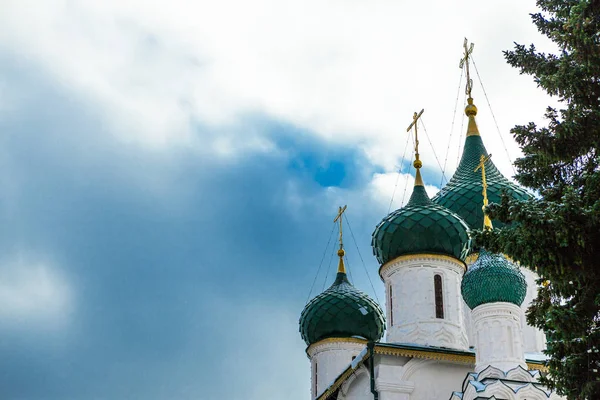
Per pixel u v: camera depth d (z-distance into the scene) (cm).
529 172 2159
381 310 4350
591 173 2000
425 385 3331
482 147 4659
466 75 4888
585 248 1858
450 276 3766
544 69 2153
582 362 1927
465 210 4281
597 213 1830
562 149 2036
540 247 1870
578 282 1972
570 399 1930
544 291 2172
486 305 3198
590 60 2006
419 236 3772
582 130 2006
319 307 4272
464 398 2991
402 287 3762
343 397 3575
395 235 3819
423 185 4038
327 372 4166
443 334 3612
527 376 3027
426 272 3747
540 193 2122
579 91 2042
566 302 2044
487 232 2000
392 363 3331
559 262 1888
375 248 3956
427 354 3347
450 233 3791
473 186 4359
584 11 2008
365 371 3422
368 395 3369
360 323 4241
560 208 1852
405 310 3709
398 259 3797
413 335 3625
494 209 1989
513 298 3200
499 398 2902
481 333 3188
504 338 3142
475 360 3306
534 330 3816
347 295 4300
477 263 3288
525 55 2189
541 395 2931
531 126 2066
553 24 2220
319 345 4241
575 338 1950
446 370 3384
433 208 3866
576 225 1831
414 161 4134
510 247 1916
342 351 4200
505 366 3086
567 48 2080
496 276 3200
